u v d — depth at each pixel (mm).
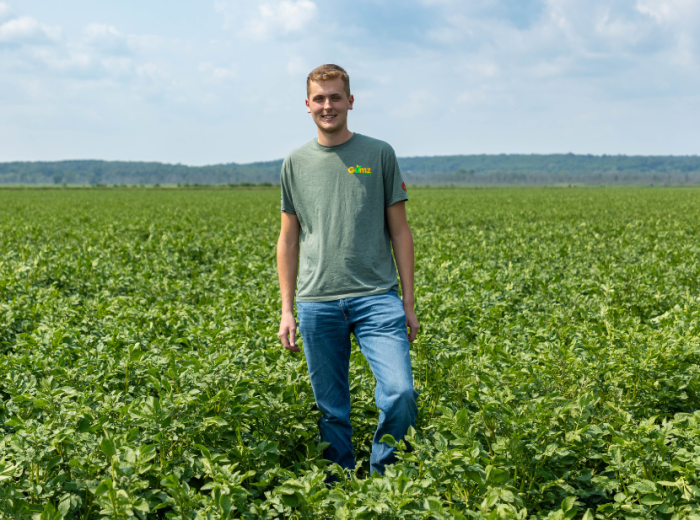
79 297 7633
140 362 4383
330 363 3455
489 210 31719
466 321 5953
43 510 2680
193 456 3252
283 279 3660
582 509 3164
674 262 9688
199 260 13273
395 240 3484
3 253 12586
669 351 4285
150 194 71750
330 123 3246
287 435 3609
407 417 3088
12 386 3951
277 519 2949
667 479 3088
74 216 26141
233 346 4812
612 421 3742
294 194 3473
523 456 3150
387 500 2533
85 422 3213
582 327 5336
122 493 2535
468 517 2791
